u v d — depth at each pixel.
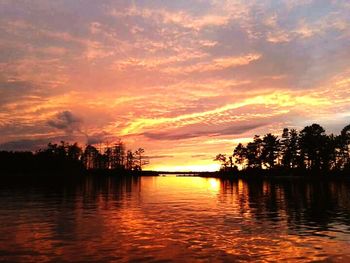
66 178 145.25
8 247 18.11
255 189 71.81
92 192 62.41
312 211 33.44
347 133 126.75
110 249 17.75
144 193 60.53
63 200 45.31
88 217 29.12
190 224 25.55
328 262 15.66
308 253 17.11
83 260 15.80
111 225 25.03
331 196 51.59
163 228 23.78
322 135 131.62
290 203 41.41
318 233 22.00
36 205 38.78
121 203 41.72
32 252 17.12
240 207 37.09
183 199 47.62
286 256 16.59
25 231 22.56
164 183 109.69
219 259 16.06
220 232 22.34
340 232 22.36
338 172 127.12
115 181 125.06
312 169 136.00
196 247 18.25
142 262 15.52
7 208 35.66
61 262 15.49
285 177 137.12
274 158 152.12
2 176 150.50
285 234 21.72
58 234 21.59
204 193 60.38
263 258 16.25
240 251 17.48
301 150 134.12
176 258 16.17
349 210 34.16
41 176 159.88
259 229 23.41
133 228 23.78
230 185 92.00
